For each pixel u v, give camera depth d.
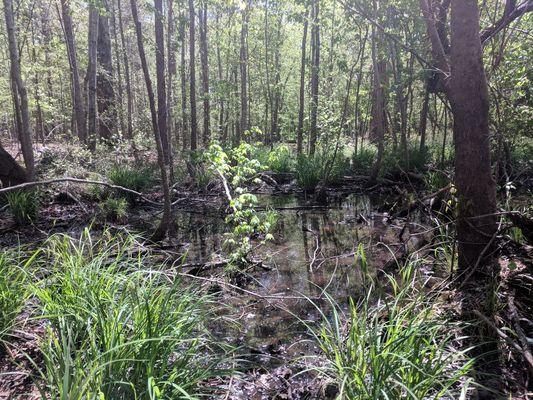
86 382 2.23
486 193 4.38
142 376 2.68
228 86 16.33
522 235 4.91
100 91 17.66
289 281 5.71
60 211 9.13
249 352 3.98
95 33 14.29
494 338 3.49
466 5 4.17
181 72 16.48
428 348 2.93
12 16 8.93
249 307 4.95
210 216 9.51
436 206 8.24
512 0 6.01
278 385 3.45
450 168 11.06
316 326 4.43
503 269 4.34
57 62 18.11
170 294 3.32
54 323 3.23
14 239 7.44
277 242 7.49
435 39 5.27
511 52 7.27
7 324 3.52
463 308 3.99
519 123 6.96
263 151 16.06
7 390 3.06
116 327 2.80
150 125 19.84
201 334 3.52
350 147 17.66
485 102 4.27
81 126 16.70
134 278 3.71
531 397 2.96
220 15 18.03
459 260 4.70
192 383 2.78
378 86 11.36
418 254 6.10
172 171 11.55
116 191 10.20
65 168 11.00
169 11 11.30
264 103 25.03
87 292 3.22
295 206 10.25
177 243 7.42
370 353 2.86
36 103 16.86
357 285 5.44
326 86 20.42
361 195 11.38
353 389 2.77
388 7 10.05
